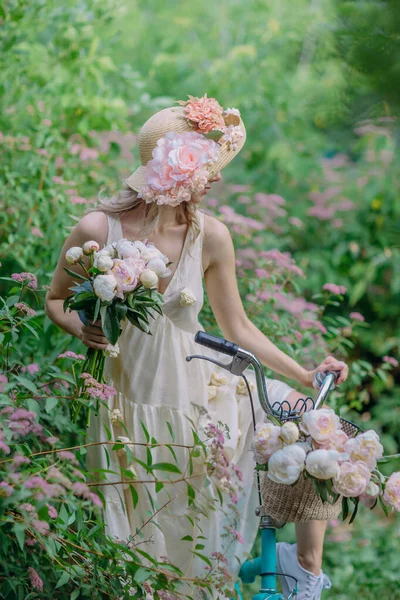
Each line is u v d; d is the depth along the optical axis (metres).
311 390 4.82
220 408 3.48
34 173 4.82
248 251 5.28
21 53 5.59
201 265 3.46
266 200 6.33
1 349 3.50
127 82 6.51
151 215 3.36
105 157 5.75
